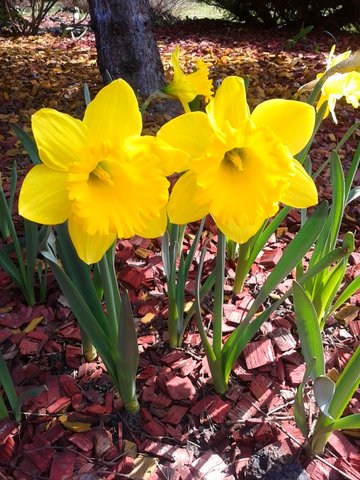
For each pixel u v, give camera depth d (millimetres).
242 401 385
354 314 472
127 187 231
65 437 359
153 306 481
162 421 370
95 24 975
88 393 389
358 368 294
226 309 478
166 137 224
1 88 1141
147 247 574
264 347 430
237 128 225
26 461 343
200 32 2027
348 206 664
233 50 1630
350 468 337
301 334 319
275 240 589
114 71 981
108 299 327
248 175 245
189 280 515
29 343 436
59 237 331
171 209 235
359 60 291
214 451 354
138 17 944
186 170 235
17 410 355
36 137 214
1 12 2004
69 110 1022
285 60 1438
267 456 335
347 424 310
